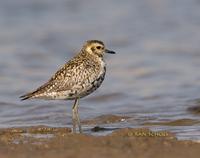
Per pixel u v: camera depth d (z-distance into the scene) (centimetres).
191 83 2070
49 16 3391
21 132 1340
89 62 1367
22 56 2606
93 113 1625
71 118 1563
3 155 1058
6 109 1708
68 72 1354
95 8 3550
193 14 3306
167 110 1636
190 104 1705
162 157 1032
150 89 2000
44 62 2516
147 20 3250
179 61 2438
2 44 2841
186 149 1087
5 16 3359
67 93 1358
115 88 2017
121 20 3278
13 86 2081
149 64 2402
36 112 1655
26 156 1045
